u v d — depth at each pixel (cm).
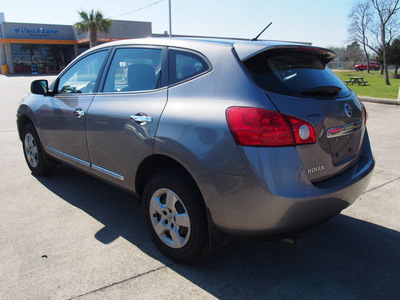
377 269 273
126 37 4016
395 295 243
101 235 320
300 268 273
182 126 247
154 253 290
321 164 239
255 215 221
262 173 214
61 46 4091
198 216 247
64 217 355
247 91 228
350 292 245
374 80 2867
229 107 229
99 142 327
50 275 258
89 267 269
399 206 389
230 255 290
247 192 219
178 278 257
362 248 303
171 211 267
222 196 228
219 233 246
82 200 400
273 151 215
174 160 262
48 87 423
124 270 266
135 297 236
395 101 1312
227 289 246
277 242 312
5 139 704
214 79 247
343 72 3975
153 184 275
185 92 261
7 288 243
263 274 264
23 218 351
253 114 218
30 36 3847
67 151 382
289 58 261
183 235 266
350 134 272
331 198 235
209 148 231
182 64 274
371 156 305
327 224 347
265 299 236
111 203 393
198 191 248
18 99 1474
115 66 336
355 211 377
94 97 343
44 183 453
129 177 301
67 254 286
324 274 265
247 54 239
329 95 257
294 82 244
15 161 551
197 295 239
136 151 284
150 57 303
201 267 272
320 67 288
